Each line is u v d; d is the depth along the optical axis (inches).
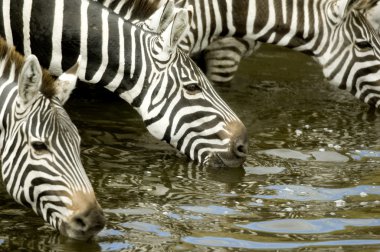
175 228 565.9
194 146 681.0
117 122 807.7
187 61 677.9
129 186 642.2
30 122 518.3
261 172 681.0
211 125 674.8
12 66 553.3
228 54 904.3
